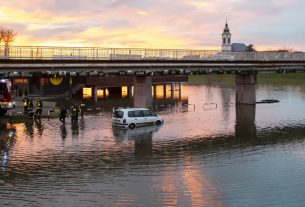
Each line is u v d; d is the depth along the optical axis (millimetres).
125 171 26969
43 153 31625
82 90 82375
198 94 96562
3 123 45375
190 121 50188
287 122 50062
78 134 39625
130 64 53062
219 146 35281
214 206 21016
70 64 48031
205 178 25672
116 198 21906
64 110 46906
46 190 23078
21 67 44125
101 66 50125
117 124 44438
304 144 36625
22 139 36688
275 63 70875
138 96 55219
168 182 24750
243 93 70500
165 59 57500
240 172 27141
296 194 22938
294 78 148250
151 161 29625
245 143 36812
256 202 21656
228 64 64375
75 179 25188
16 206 20656
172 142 36625
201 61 61438
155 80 86688
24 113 52281
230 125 47281
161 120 47031
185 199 21906
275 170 27750
